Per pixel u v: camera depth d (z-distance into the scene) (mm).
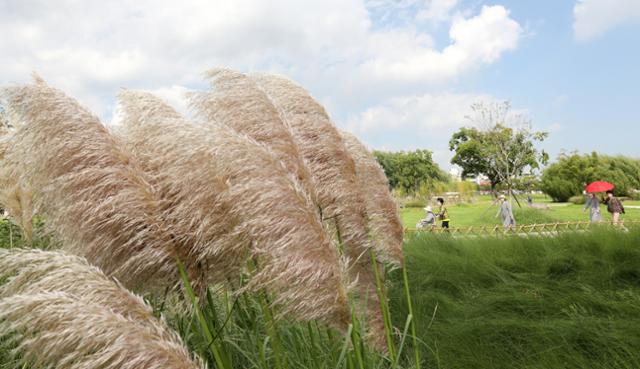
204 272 2654
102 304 2096
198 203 2455
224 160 2406
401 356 4469
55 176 2484
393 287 6504
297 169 2893
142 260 2451
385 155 48406
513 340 4980
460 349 4656
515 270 7203
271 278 2379
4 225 5375
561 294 5926
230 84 3088
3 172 3564
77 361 1910
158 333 2100
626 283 6262
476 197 40250
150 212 2488
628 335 4484
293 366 3270
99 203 2410
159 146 2592
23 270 2166
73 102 2580
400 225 3387
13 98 2539
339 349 3098
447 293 6707
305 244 2338
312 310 2387
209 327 2910
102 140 2535
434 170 49656
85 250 2461
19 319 1925
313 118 3252
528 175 31688
